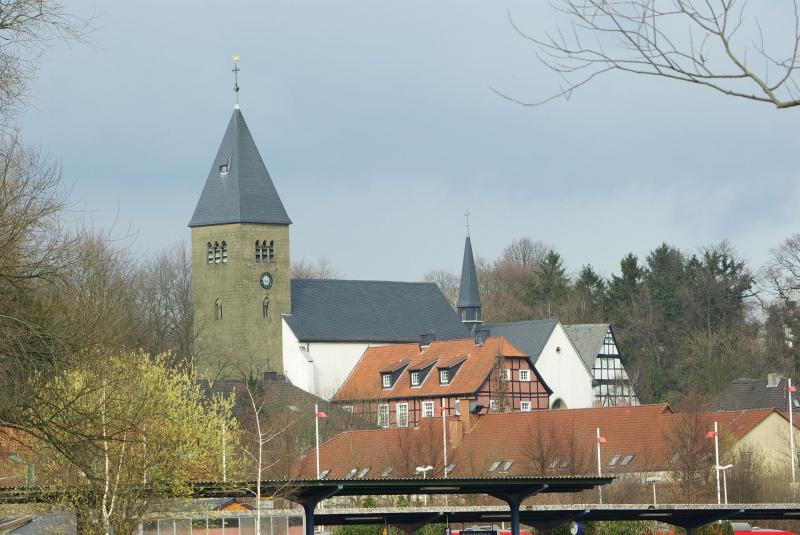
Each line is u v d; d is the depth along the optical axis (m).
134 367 119.56
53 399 93.00
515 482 130.38
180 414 142.88
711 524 180.00
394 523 154.00
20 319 89.06
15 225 92.31
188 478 137.88
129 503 123.31
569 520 152.38
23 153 96.69
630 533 185.12
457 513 150.25
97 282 106.69
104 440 99.06
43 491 117.62
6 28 86.69
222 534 135.88
